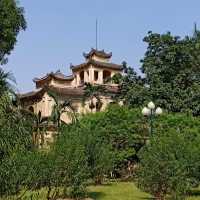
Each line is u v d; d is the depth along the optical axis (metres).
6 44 31.80
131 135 32.94
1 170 9.91
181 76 44.91
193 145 21.53
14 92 10.73
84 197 20.16
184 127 33.38
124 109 34.03
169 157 19.25
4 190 10.02
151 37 46.62
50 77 63.72
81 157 19.69
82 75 66.25
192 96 43.28
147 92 44.66
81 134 24.77
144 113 30.31
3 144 9.94
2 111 10.18
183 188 19.34
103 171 26.95
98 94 56.50
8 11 31.30
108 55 66.69
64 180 18.80
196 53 45.78
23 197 11.88
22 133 10.44
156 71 45.53
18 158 10.40
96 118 33.34
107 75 65.69
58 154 18.38
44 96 55.38
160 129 31.55
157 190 19.42
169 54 45.09
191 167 21.00
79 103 57.59
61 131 21.47
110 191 24.97
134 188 27.02
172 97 43.97
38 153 15.30
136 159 33.12
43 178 16.62
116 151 32.62
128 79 47.38
